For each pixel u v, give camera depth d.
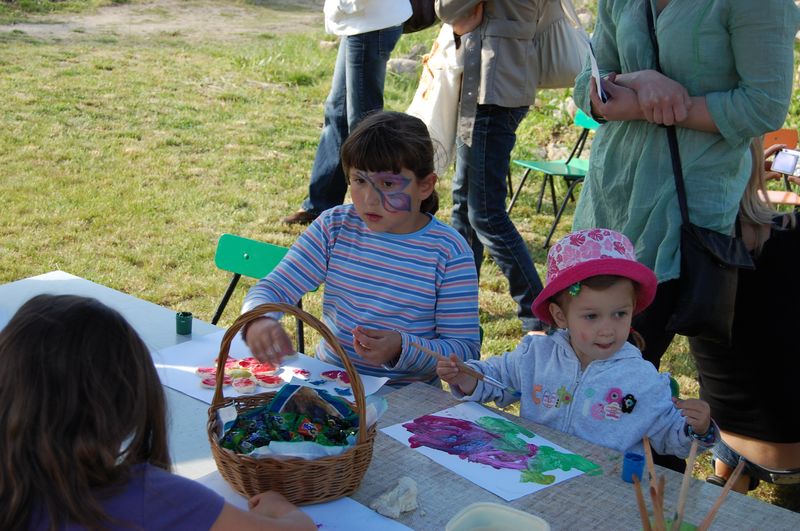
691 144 2.85
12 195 6.68
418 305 2.64
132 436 1.39
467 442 2.07
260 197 7.09
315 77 11.19
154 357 2.50
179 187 7.18
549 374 2.26
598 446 2.08
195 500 1.44
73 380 1.32
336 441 1.85
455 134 5.03
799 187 6.85
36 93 9.44
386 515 1.75
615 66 3.18
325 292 2.76
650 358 2.99
